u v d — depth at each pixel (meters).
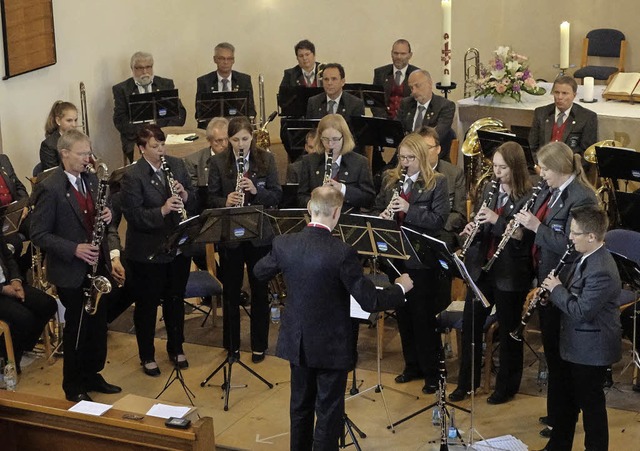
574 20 13.71
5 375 7.14
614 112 9.68
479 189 8.68
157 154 7.00
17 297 7.32
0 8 9.75
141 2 11.77
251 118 11.24
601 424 5.60
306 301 5.39
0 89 9.95
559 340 5.82
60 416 5.36
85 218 6.80
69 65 10.90
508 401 6.80
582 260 5.51
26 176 10.34
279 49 13.01
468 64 13.82
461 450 6.09
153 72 12.01
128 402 5.50
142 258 7.13
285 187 7.35
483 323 6.70
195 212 7.42
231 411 6.82
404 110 9.91
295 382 5.60
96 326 7.03
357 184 7.28
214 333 8.18
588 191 5.98
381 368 7.39
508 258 6.43
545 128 9.48
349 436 6.38
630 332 7.04
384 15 13.27
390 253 6.06
